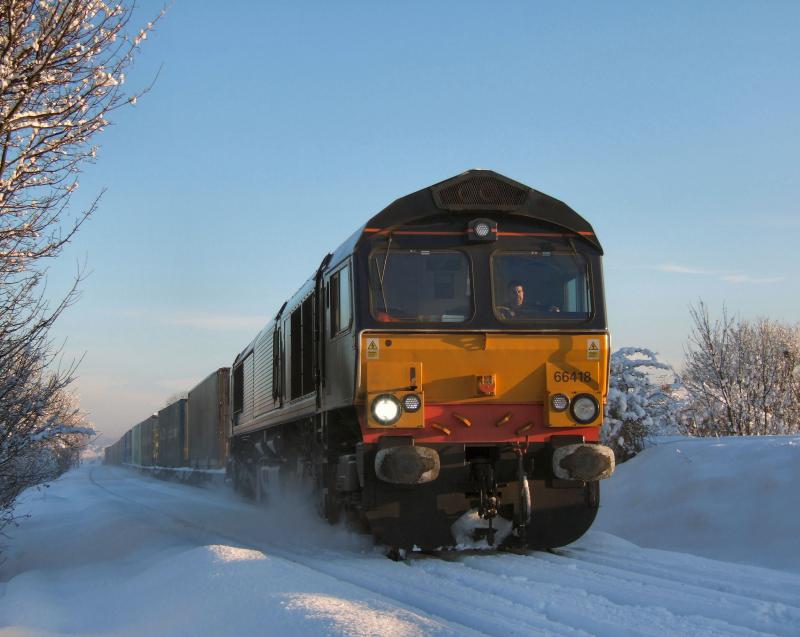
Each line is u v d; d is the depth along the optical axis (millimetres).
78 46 6719
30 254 7441
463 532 8844
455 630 5098
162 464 53469
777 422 23281
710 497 10922
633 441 15766
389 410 8570
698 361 24312
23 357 8656
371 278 8844
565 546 9312
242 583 6352
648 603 6199
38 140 6941
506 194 9156
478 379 8766
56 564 11102
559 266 9180
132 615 6684
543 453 8938
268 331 17047
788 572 8312
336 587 6277
